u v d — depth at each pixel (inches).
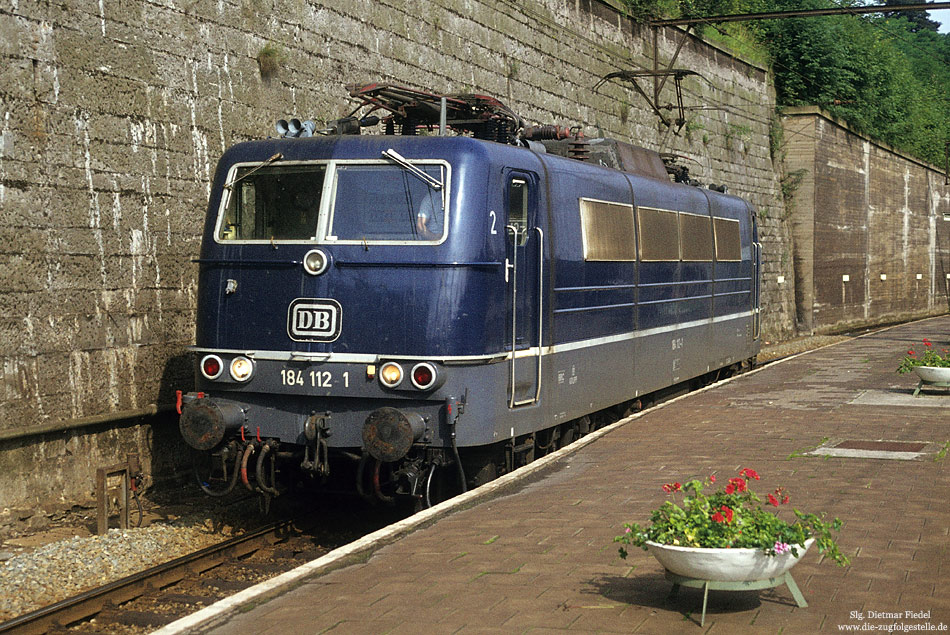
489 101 432.1
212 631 209.2
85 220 413.1
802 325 1405.0
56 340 399.2
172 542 353.4
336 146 367.2
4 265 376.8
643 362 530.3
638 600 223.1
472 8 713.6
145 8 442.9
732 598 223.9
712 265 655.8
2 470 374.0
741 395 594.6
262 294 362.0
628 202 503.5
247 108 503.8
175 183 459.5
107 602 283.7
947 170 2208.4
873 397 573.0
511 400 376.2
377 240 352.8
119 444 430.9
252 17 507.2
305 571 248.8
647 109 1007.6
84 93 412.5
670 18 1026.1
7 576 302.2
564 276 422.3
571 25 861.8
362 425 350.3
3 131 376.8
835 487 337.1
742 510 216.4
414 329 345.1
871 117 1713.8
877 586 230.5
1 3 376.2
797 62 1582.2
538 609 217.8
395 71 626.2
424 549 272.7
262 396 363.9
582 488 348.2
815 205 1396.4
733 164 1213.1
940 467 370.0
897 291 1877.5
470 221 351.3
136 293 438.9
